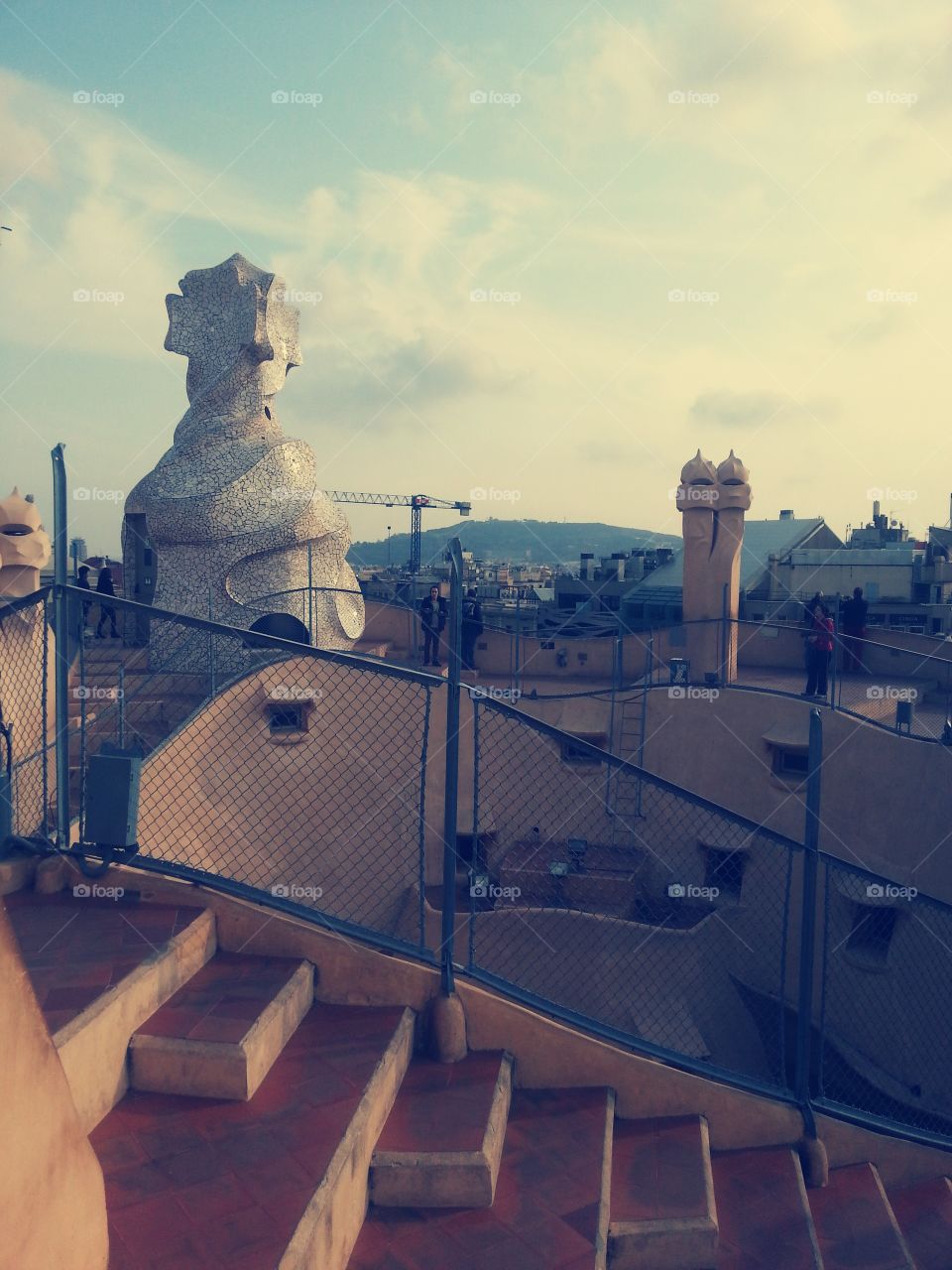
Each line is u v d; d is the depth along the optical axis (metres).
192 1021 4.92
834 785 13.42
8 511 10.95
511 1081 5.65
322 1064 5.02
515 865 13.89
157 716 12.48
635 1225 4.65
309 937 5.79
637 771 6.09
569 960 12.55
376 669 5.84
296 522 16.50
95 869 6.02
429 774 13.89
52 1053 2.09
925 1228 5.95
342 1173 4.14
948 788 12.06
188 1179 4.02
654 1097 5.89
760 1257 4.91
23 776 6.95
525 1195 4.66
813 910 6.36
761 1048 13.17
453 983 5.72
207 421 17.14
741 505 15.95
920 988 11.87
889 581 44.94
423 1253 4.21
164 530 16.25
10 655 6.84
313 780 12.05
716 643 15.99
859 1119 6.33
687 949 13.05
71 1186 2.15
